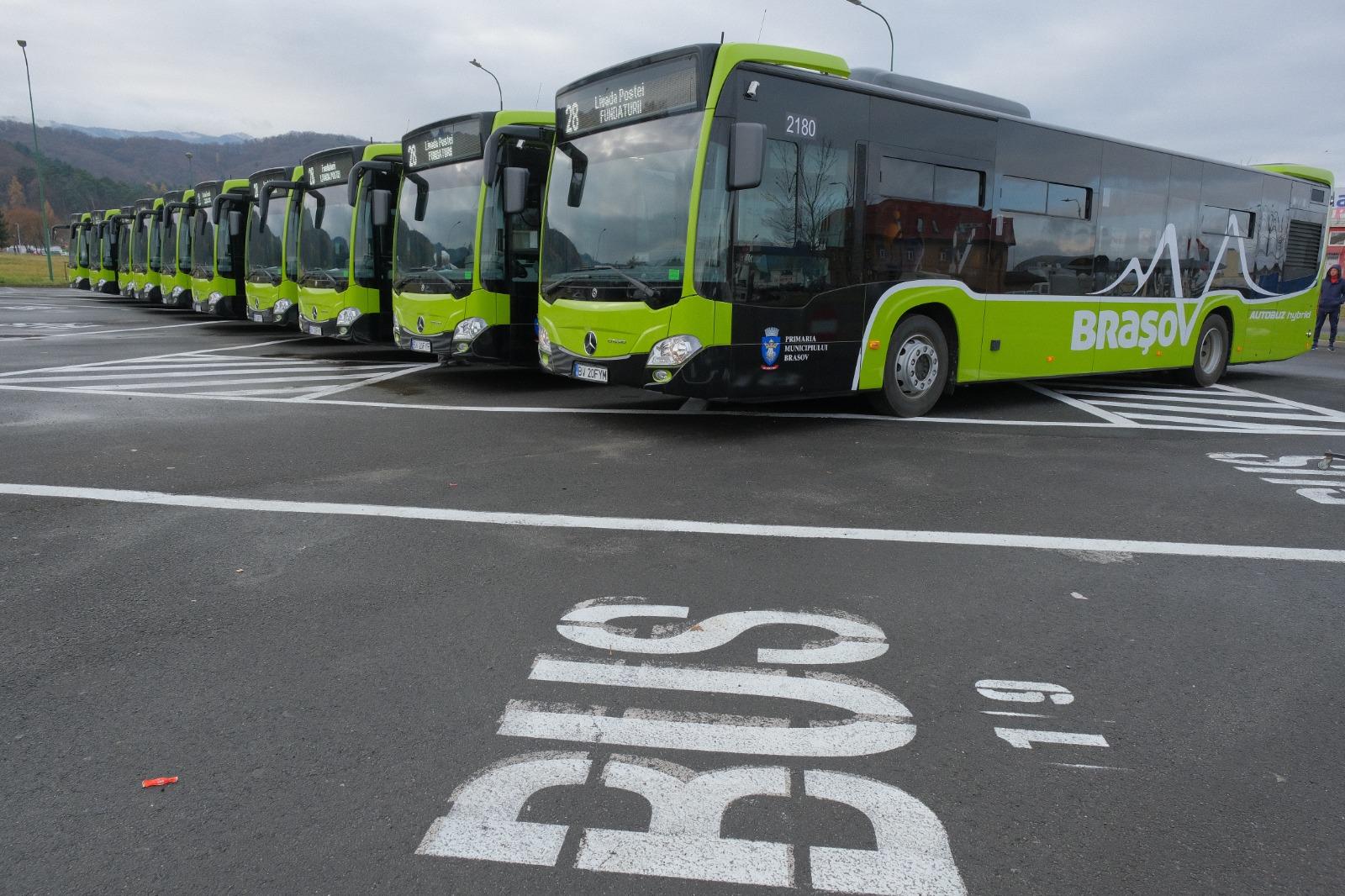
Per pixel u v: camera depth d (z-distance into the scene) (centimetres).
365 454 752
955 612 424
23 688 340
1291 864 249
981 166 954
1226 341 1305
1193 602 445
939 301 937
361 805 269
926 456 775
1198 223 1216
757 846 252
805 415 969
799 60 813
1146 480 701
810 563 488
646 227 801
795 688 345
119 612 412
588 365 845
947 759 298
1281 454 814
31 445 773
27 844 250
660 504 603
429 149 1203
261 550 500
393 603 425
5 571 464
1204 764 299
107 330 2084
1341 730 324
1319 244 1444
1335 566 504
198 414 948
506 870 241
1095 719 328
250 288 1820
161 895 230
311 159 1562
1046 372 1060
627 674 354
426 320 1171
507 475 682
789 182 808
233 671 354
